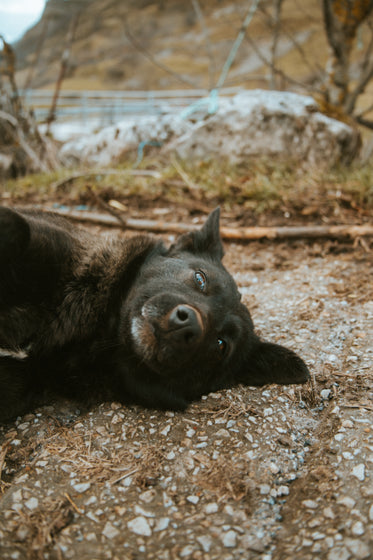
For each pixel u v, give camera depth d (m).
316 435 0.57
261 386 0.65
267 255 1.03
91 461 0.53
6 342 0.58
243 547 0.43
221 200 1.26
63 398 0.63
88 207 1.27
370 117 2.82
